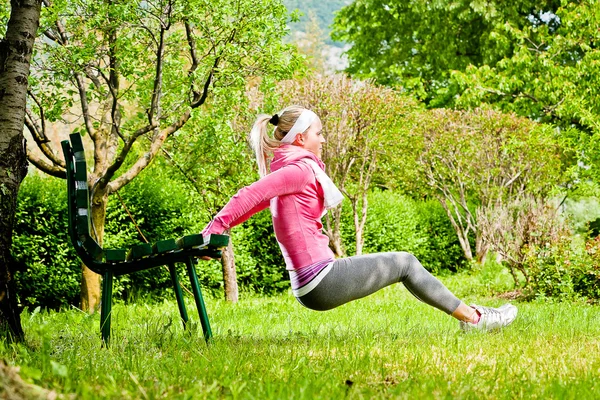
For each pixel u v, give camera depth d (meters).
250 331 5.86
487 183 15.20
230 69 7.97
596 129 11.86
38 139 7.79
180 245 3.63
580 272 9.94
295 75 9.06
